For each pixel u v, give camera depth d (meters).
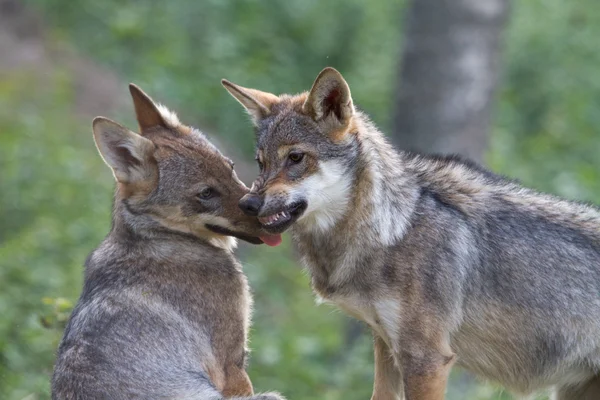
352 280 10.73
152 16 29.19
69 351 10.30
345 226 10.69
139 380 10.14
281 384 16.30
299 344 18.17
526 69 27.22
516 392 11.29
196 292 10.91
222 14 28.81
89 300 10.67
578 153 25.12
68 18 29.22
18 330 14.70
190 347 10.61
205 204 11.09
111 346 10.23
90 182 21.53
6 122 23.50
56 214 20.23
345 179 10.65
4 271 16.62
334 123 10.67
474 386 16.72
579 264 10.96
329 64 28.08
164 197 11.03
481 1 19.72
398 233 10.59
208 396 10.23
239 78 26.34
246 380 11.04
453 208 10.91
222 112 26.00
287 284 21.05
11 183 20.92
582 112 26.30
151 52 27.89
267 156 10.83
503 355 11.04
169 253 11.00
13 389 13.54
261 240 11.17
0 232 20.00
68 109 24.97
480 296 10.84
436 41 19.67
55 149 22.42
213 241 11.38
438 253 10.63
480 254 10.84
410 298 10.55
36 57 26.73
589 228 11.16
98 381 10.01
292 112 10.83
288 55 27.64
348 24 28.80
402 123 20.05
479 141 20.03
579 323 10.89
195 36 28.50
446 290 10.62
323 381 16.97
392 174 10.73
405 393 10.69
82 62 27.25
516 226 10.98
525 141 25.48
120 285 10.70
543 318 10.88
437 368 10.57
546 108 26.75
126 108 25.62
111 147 10.96
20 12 28.36
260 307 19.81
